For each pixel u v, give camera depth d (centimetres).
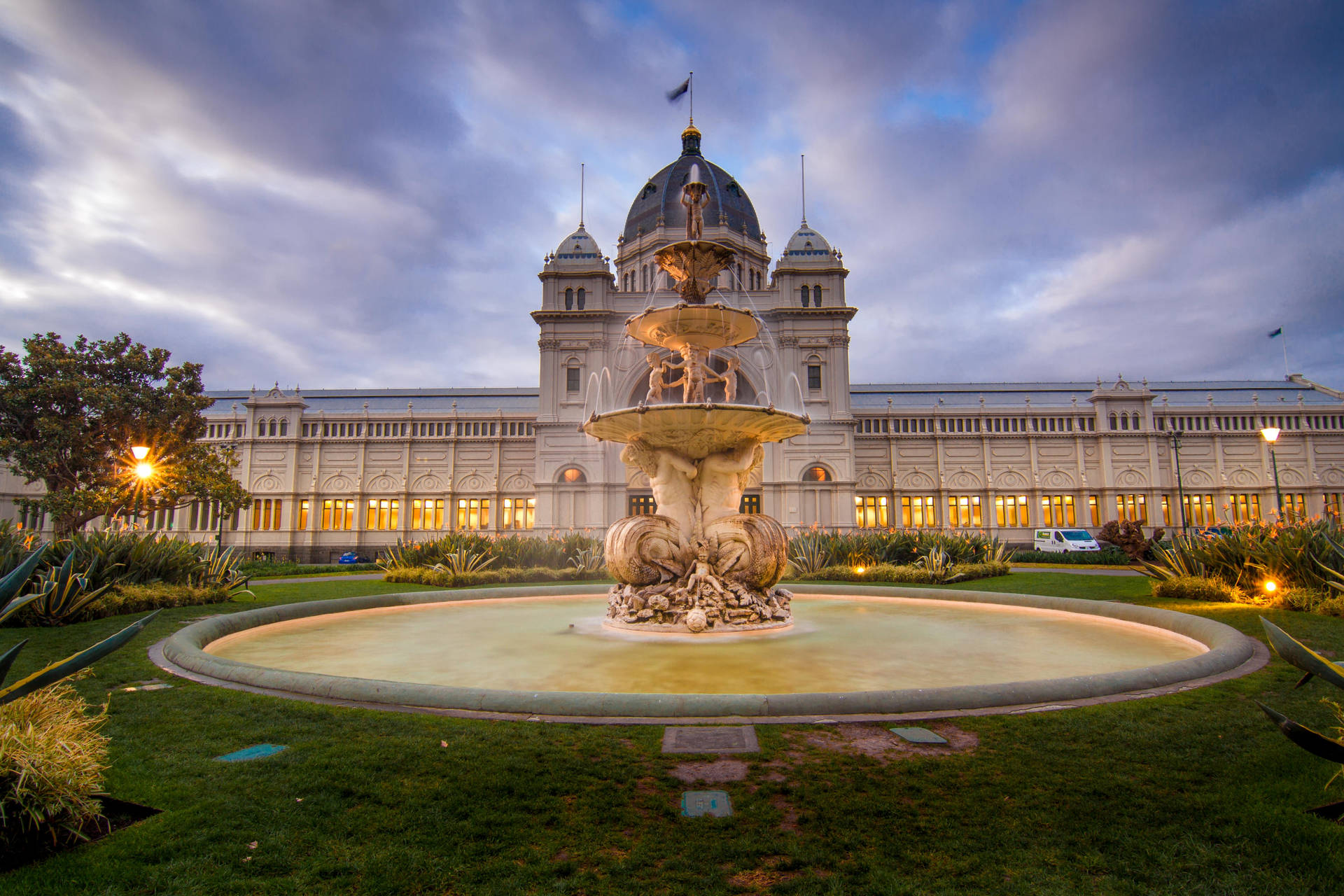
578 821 417
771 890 345
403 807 436
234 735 568
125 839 393
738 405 1124
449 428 6134
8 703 414
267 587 2148
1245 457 5878
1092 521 5859
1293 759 505
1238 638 894
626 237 6619
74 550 1519
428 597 1602
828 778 477
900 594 1695
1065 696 661
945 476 5956
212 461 4038
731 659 905
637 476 5247
